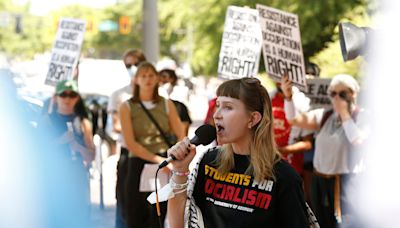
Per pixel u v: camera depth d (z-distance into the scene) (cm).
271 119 400
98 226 1029
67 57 1127
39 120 711
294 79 809
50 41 8588
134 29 6744
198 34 2386
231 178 397
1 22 4781
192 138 399
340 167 769
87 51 8150
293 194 391
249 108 397
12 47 8550
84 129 801
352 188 769
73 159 749
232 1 2178
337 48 1541
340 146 766
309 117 789
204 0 2331
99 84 3117
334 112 783
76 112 799
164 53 5919
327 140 770
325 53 1560
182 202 401
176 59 6012
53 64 1139
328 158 770
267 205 390
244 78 404
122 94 927
